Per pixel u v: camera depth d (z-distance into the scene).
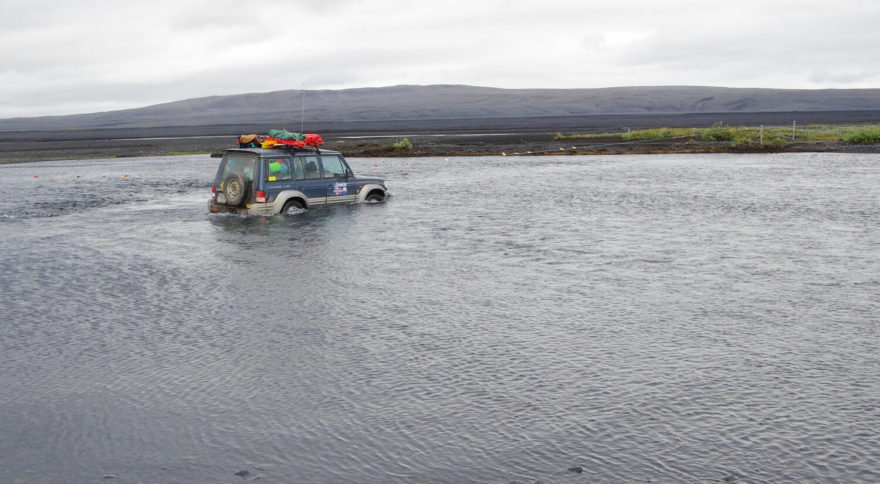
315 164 19.53
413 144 60.69
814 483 4.95
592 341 8.02
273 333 8.48
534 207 19.39
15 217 19.03
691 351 7.64
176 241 15.04
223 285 11.01
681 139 57.41
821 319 8.78
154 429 5.96
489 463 5.29
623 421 5.95
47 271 12.25
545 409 6.20
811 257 12.45
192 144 70.69
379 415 6.14
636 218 17.19
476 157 43.38
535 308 9.43
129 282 11.34
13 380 7.11
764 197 20.83
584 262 12.32
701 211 18.20
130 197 23.50
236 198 18.28
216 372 7.23
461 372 7.11
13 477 5.20
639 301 9.72
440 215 18.12
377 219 17.55
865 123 117.94
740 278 10.98
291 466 5.30
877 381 6.74
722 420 5.94
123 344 8.18
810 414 6.04
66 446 5.68
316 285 10.88
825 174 27.83
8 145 83.31
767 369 7.08
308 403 6.42
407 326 8.69
